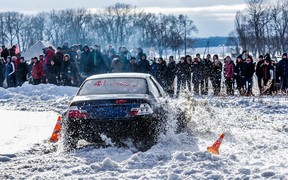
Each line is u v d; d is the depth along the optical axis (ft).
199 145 35.96
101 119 34.58
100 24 345.72
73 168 28.73
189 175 26.58
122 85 37.76
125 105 34.76
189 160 29.53
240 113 56.85
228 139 38.60
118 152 33.78
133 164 29.48
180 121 40.09
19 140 39.45
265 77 80.74
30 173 28.19
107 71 83.15
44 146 36.99
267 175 25.95
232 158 30.50
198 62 81.25
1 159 32.07
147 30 333.42
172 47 327.47
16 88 81.25
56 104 69.00
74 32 352.69
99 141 35.19
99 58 82.33
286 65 81.66
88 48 82.48
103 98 35.14
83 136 35.09
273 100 70.28
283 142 36.76
